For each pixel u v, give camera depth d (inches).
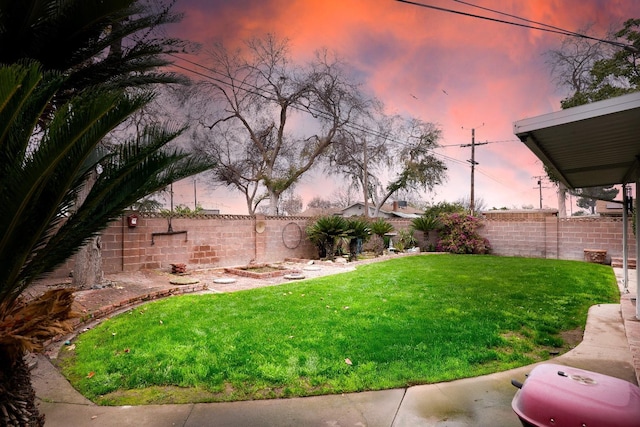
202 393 118.4
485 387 121.4
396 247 652.1
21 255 87.4
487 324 190.7
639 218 184.5
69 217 108.3
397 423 100.3
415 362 140.3
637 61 618.5
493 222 624.7
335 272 411.2
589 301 253.3
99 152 126.8
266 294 272.1
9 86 69.1
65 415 105.2
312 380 126.1
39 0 126.3
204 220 424.2
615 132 137.8
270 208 850.1
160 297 266.2
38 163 80.0
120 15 155.3
